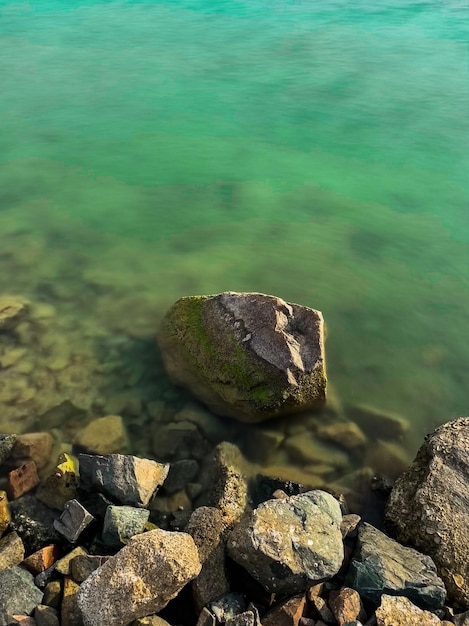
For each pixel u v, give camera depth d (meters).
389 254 12.77
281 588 5.59
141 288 11.22
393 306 10.95
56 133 19.39
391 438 8.02
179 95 22.98
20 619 5.38
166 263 12.20
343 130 19.73
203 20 34.72
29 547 6.25
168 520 6.71
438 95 22.48
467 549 6.03
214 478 7.21
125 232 13.50
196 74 25.41
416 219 14.30
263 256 12.59
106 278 11.52
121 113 21.17
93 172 16.72
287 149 18.38
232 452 7.57
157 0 39.69
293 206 14.95
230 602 5.58
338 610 5.50
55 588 5.71
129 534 6.26
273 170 17.00
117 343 9.53
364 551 6.00
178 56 27.94
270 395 7.82
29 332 9.68
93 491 6.74
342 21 34.16
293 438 7.90
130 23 33.88
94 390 8.55
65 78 24.70
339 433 8.00
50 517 6.61
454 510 6.33
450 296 11.31
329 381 8.97
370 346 9.84
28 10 36.88
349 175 16.67
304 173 16.80
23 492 6.86
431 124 20.00
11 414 8.05
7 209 14.45
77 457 7.42
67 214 14.28
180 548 5.54
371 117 20.72
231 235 13.50
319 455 7.68
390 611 5.42
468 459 6.77
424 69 25.41
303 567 5.54
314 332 8.16
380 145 18.55
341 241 13.30
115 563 5.42
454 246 13.09
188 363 8.58
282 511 6.04
